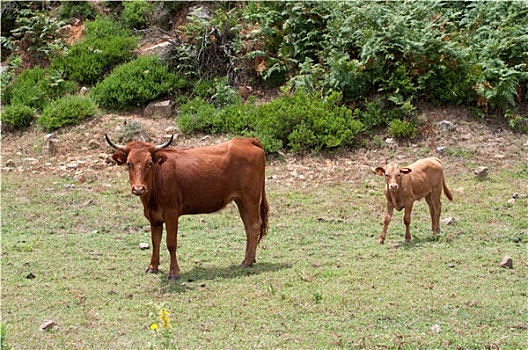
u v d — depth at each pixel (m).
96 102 21.39
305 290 9.98
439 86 19.17
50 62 23.61
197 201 11.05
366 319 8.98
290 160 17.89
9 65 24.14
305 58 20.36
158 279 10.77
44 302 9.78
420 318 9.02
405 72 19.00
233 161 11.21
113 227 14.07
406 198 12.27
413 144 18.12
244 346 8.22
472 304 9.43
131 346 8.25
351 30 19.89
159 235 11.16
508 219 13.72
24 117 20.89
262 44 21.70
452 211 14.21
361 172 16.98
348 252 11.95
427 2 20.75
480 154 17.45
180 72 21.88
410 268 10.94
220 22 22.05
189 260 11.76
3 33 25.56
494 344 8.27
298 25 21.14
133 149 10.43
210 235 13.30
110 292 10.19
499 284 10.29
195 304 9.58
